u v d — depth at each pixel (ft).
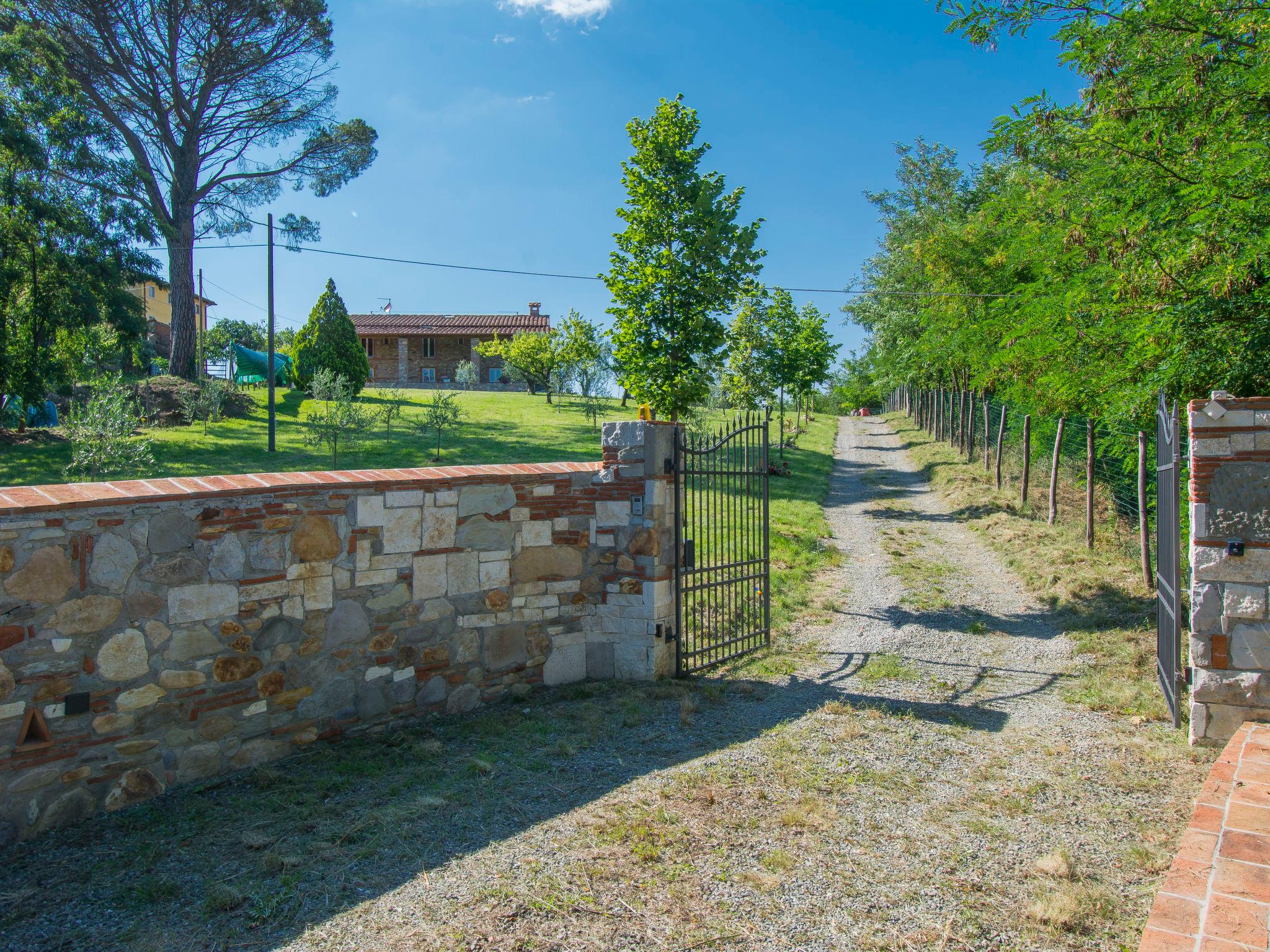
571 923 10.22
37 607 12.78
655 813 13.44
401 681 18.11
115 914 10.54
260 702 15.75
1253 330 22.63
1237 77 23.18
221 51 79.25
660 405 37.78
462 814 13.55
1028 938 9.88
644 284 36.32
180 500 14.48
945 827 12.92
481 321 157.69
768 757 15.97
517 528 20.42
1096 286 29.91
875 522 49.08
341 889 11.12
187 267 83.76
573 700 20.31
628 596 21.88
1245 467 15.37
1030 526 41.83
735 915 10.40
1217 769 12.97
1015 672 21.98
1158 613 20.04
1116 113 24.44
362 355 99.40
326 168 91.30
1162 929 8.52
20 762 12.62
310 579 16.47
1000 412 61.00
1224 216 22.15
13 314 60.85
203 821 13.33
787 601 30.42
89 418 45.91
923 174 94.89
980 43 25.86
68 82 61.93
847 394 192.75
